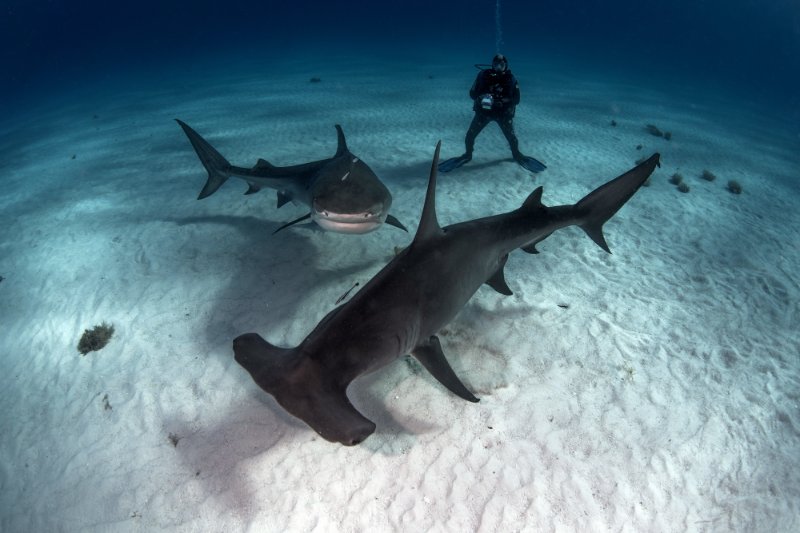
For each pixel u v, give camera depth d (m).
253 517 3.37
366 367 2.69
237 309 5.56
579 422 4.09
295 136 13.63
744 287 6.36
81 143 14.95
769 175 12.51
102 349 5.08
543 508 3.43
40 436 4.16
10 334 5.55
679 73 59.94
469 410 4.12
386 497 3.47
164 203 8.89
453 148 12.30
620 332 5.24
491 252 4.03
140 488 3.61
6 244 7.73
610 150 13.01
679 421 4.15
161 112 19.12
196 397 4.34
